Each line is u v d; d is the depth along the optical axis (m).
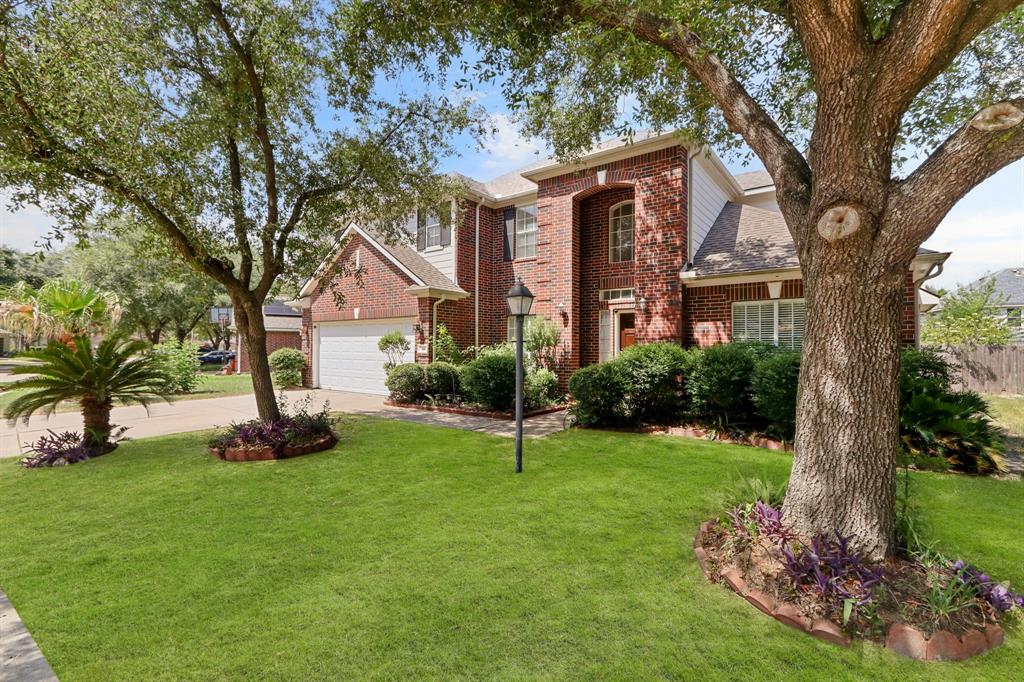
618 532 3.98
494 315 14.11
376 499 4.84
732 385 7.53
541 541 3.82
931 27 2.84
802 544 3.17
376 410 10.95
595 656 2.47
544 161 14.01
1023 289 26.27
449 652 2.51
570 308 11.98
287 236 7.70
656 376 8.16
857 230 3.12
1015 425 8.65
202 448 7.11
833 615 2.66
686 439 7.59
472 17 5.23
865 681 2.29
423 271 13.41
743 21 4.84
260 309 7.45
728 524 3.74
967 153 2.86
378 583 3.20
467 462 6.23
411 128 8.00
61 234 5.64
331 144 7.65
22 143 4.89
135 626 2.74
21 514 4.47
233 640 2.62
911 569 3.04
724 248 10.72
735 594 3.04
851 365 3.24
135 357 8.70
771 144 3.90
